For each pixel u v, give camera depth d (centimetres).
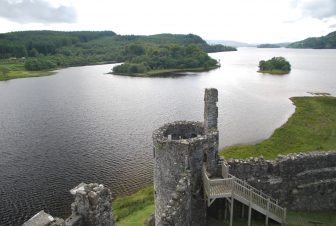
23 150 6328
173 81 15475
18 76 17425
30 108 9850
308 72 19375
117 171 5272
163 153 2439
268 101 10538
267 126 7681
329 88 13050
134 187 4688
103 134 7188
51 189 4788
